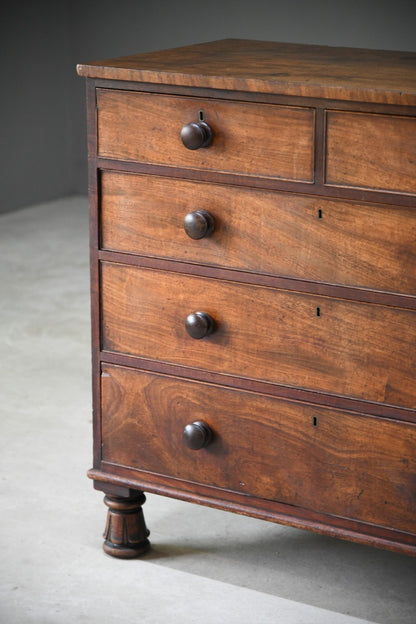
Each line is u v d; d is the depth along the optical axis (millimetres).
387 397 2326
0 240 6086
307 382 2416
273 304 2410
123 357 2643
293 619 2506
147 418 2654
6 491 3121
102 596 2607
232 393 2518
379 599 2592
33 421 3598
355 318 2320
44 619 2504
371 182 2219
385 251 2246
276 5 6508
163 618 2510
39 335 4461
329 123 2227
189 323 2461
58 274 5398
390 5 6176
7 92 6734
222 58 2621
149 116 2430
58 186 7281
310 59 2635
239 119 2324
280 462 2500
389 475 2367
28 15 6793
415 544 2375
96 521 2973
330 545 2859
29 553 2801
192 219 2381
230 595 2611
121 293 2604
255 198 2359
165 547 2848
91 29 7035
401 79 2289
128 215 2533
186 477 2641
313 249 2326
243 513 2570
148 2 6852
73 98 7172
